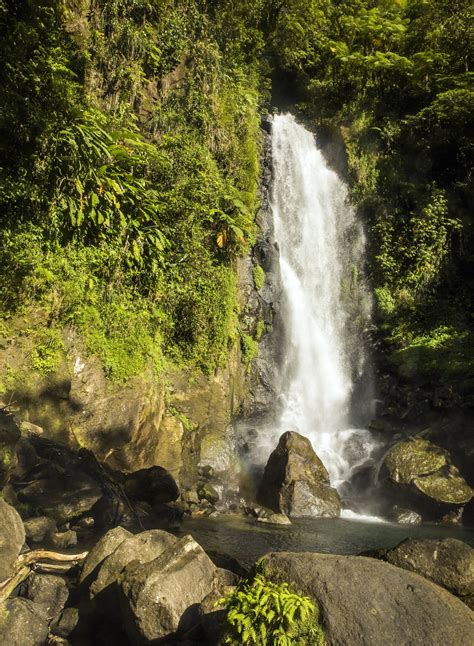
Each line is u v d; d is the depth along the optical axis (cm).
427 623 324
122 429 920
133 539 486
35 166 896
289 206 1653
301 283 1608
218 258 1245
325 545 775
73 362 883
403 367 1517
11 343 820
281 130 1766
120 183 1023
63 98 915
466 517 1054
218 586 436
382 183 1838
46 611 457
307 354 1532
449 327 1593
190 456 1059
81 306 917
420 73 1995
